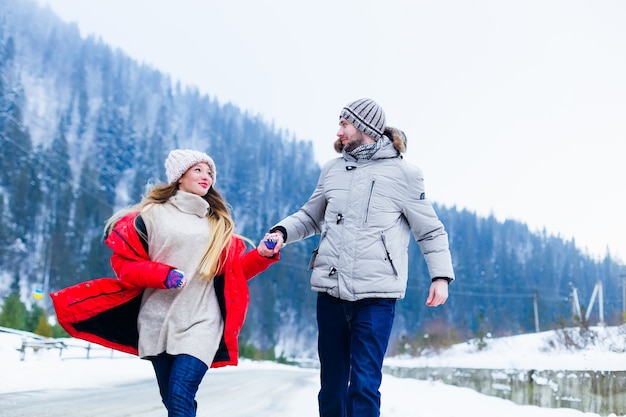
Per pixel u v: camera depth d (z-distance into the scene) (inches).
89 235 3654.0
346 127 164.6
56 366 589.6
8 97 6033.5
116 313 141.8
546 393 386.0
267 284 3853.3
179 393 128.1
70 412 281.4
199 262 140.3
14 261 3196.4
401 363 1084.5
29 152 3782.0
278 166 7091.5
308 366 2844.5
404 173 160.1
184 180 147.6
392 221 157.1
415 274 4030.5
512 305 3939.5
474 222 5723.4
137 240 139.0
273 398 433.7
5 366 517.0
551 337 739.4
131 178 5767.7
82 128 6284.5
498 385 466.3
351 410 142.9
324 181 168.4
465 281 4729.3
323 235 160.9
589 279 4611.2
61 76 7544.3
